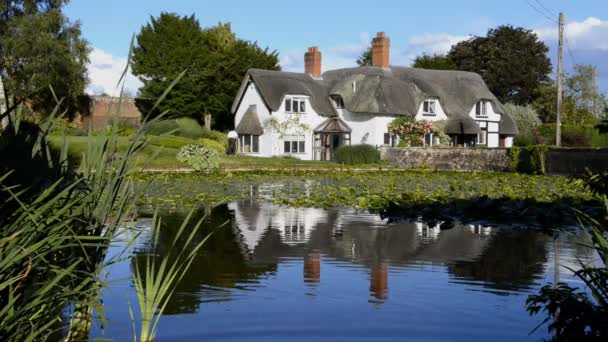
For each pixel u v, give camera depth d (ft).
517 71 220.23
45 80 133.69
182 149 103.60
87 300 15.33
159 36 172.86
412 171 115.75
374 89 155.74
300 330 19.21
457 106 168.14
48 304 13.61
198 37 177.88
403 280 26.08
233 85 181.88
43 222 13.29
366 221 44.93
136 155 17.48
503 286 25.14
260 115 155.02
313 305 22.03
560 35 118.11
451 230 40.50
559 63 117.91
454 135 166.20
